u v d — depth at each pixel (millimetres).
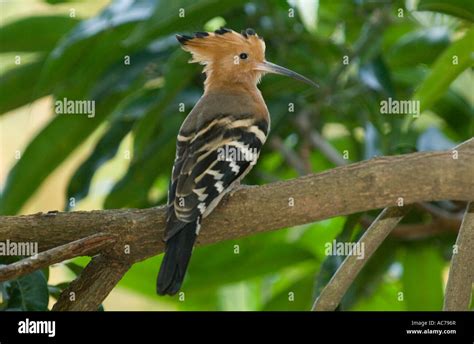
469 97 11922
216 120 8203
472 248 7512
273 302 10984
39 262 6703
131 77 10633
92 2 11672
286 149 11242
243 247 10797
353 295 10484
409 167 6977
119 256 7305
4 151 14375
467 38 8320
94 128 10719
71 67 10117
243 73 9766
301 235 11766
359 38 10844
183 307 11531
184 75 9875
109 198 10672
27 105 10836
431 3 9203
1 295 8164
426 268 11039
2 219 7344
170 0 8922
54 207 14266
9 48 10805
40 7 13086
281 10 10828
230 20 10898
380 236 7570
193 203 7332
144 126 9984
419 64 11016
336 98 10883
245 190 7336
